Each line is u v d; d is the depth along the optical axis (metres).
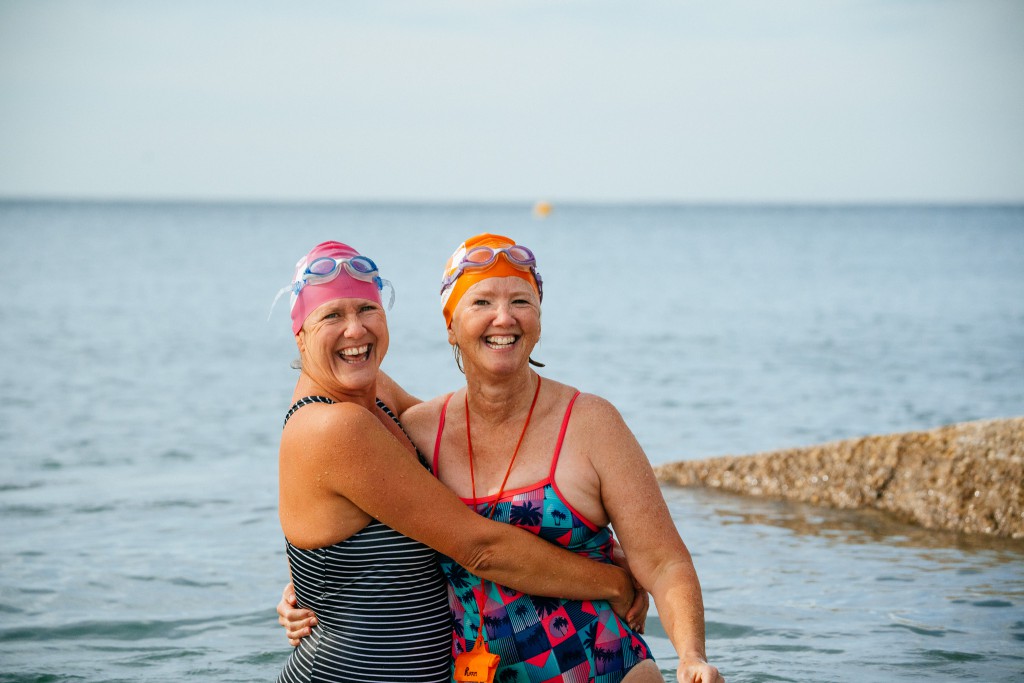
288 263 53.31
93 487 9.26
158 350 20.95
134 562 6.79
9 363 18.80
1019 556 6.71
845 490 8.03
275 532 7.59
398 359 18.70
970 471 7.51
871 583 6.19
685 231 114.00
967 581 6.20
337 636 3.75
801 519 7.68
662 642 5.34
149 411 13.96
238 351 20.89
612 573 3.78
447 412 4.02
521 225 137.38
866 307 29.73
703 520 7.66
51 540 7.37
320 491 3.64
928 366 18.12
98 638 5.39
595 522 3.80
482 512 3.79
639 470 3.77
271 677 4.86
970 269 47.09
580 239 90.75
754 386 15.95
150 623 5.61
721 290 36.56
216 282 40.12
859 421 13.05
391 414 4.09
